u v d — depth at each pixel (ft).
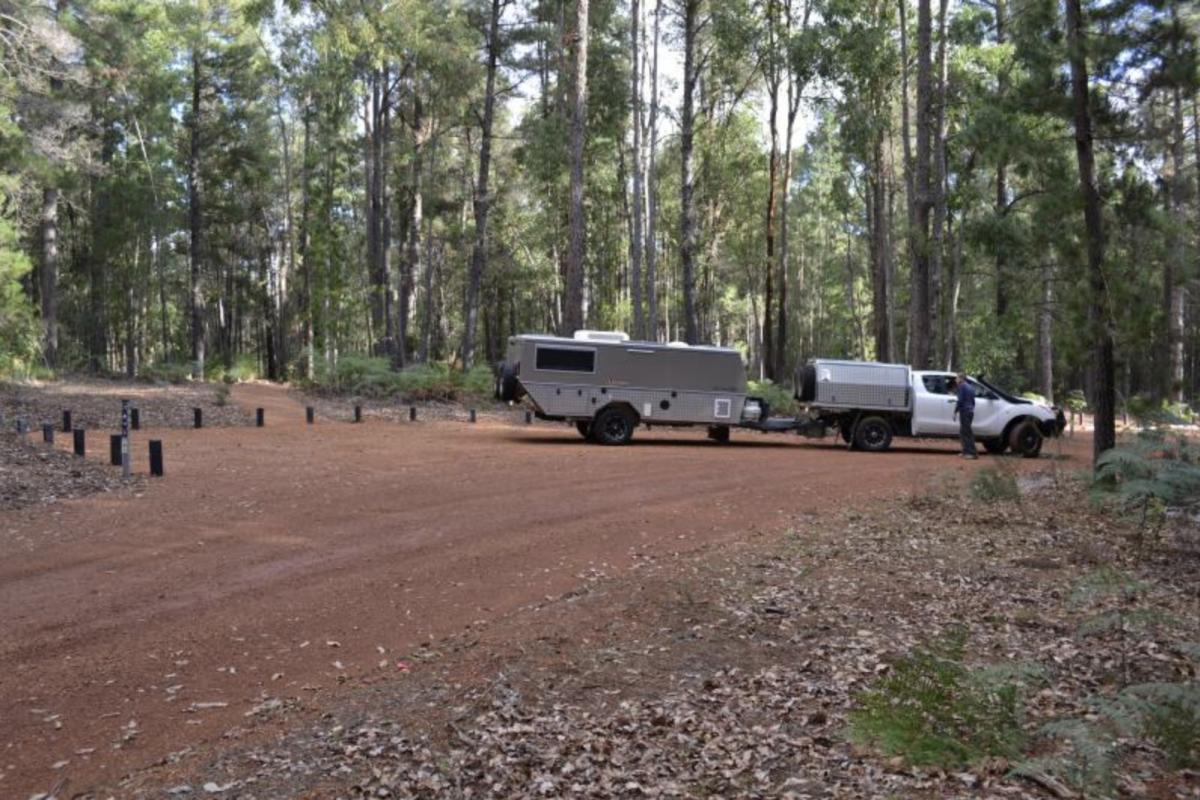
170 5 131.95
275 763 16.85
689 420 72.84
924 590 27.86
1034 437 70.23
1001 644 22.49
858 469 58.08
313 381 119.03
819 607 26.18
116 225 148.25
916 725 15.76
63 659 22.35
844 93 97.14
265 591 28.12
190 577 29.48
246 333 280.10
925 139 82.79
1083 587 19.49
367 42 74.64
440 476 50.24
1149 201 43.88
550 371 70.69
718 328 243.19
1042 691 19.03
